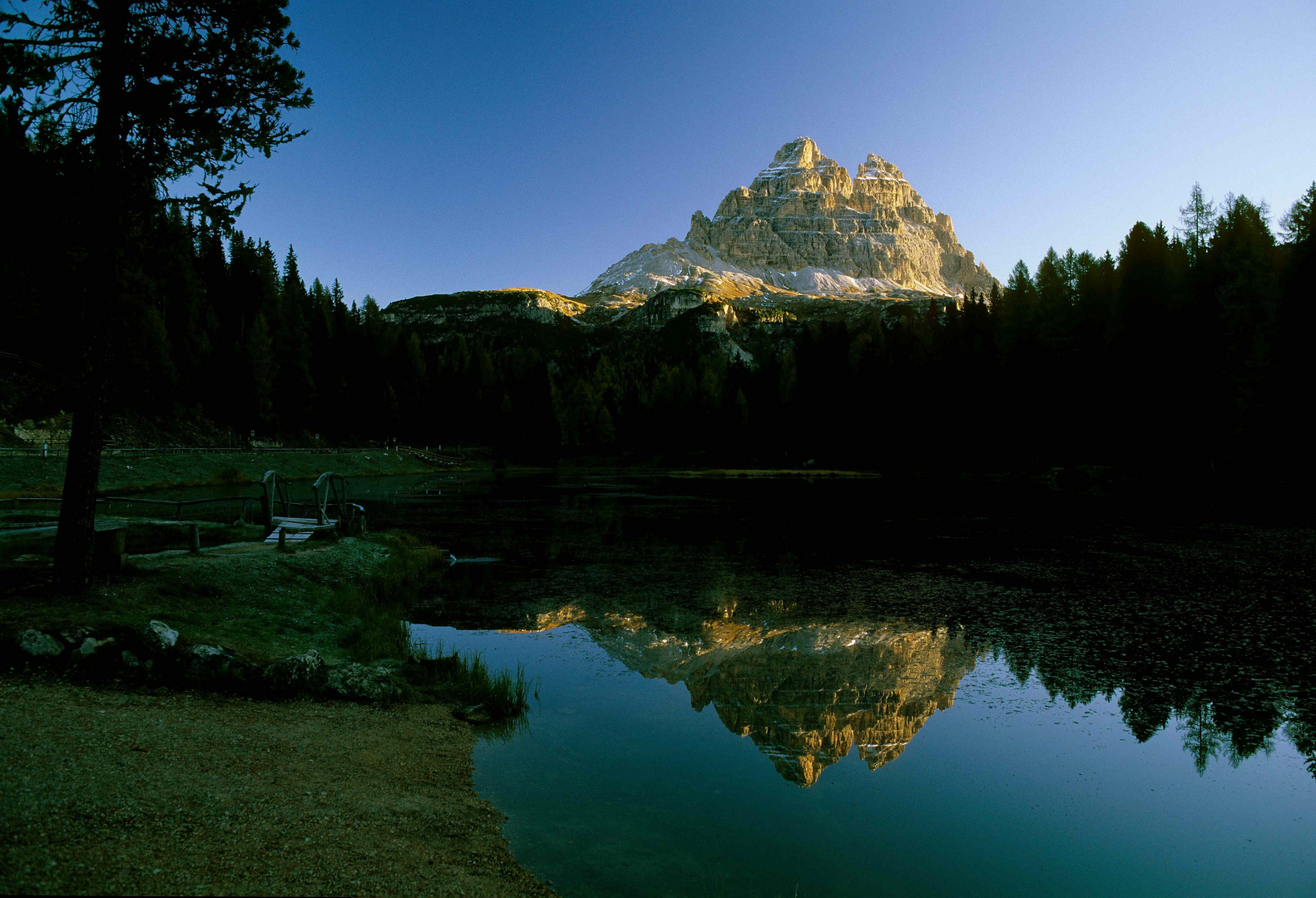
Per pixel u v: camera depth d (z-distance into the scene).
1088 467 59.09
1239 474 46.50
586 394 123.56
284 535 17.00
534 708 9.38
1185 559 22.14
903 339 100.12
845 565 21.27
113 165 9.77
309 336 101.19
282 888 4.41
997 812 6.81
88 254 9.93
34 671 7.89
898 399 89.50
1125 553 23.39
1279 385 45.38
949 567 20.81
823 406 101.12
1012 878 5.66
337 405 97.38
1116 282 61.16
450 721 8.74
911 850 6.03
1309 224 45.38
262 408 80.75
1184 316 51.22
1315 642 12.95
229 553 15.09
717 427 113.69
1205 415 48.81
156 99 9.79
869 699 9.90
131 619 9.40
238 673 8.80
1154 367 51.25
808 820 6.48
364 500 45.97
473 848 5.62
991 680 10.79
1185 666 11.55
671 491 57.84
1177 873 5.84
